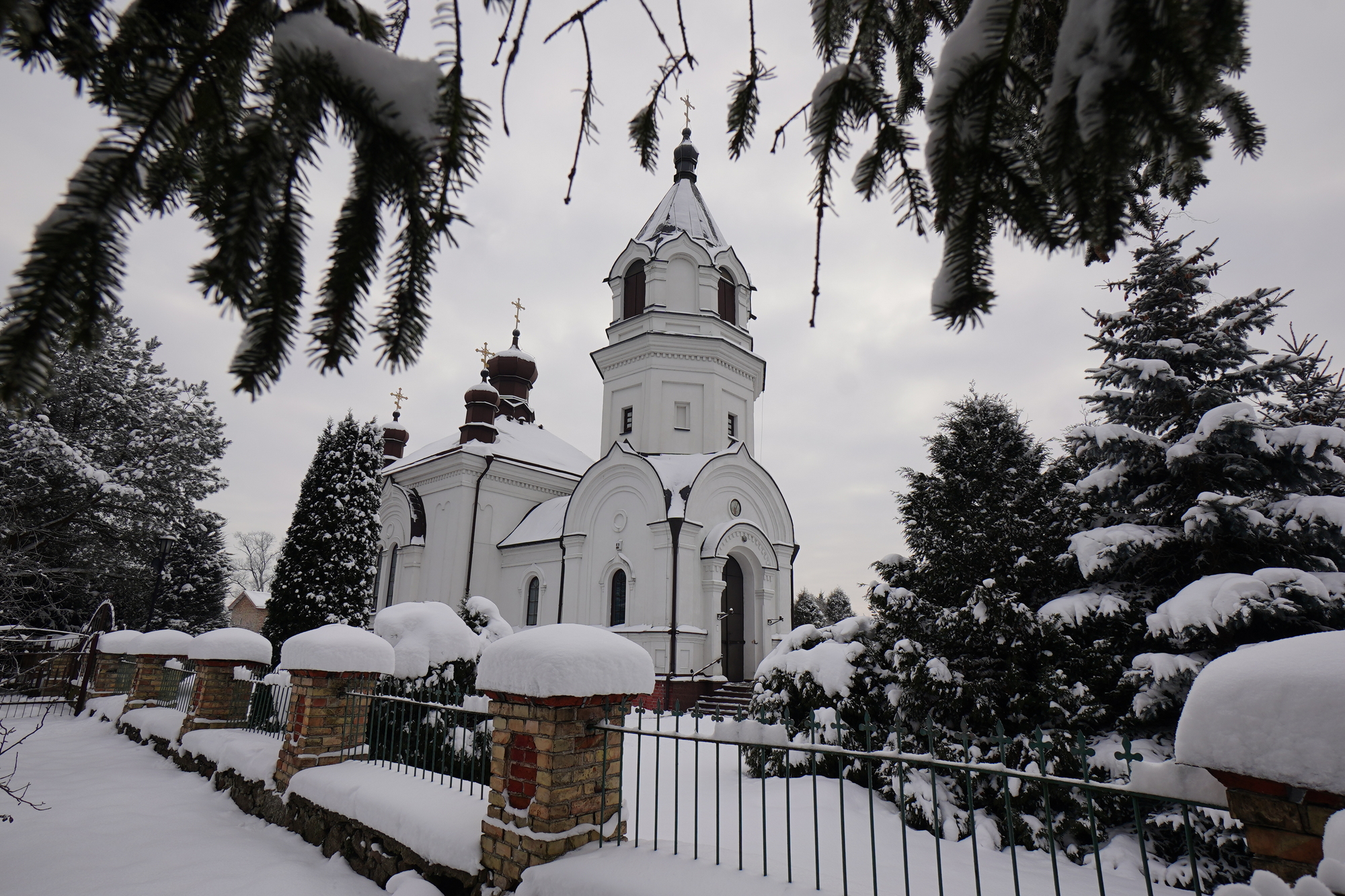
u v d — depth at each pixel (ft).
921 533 34.37
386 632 32.53
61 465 59.82
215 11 4.95
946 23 8.09
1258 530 26.76
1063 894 17.47
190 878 17.66
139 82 4.66
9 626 56.03
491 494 83.71
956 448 34.45
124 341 74.33
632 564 65.51
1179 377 30.17
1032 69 7.32
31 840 20.68
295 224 4.71
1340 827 6.48
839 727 12.69
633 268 82.38
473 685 31.37
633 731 14.76
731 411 78.28
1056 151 4.81
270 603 54.24
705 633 62.49
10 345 3.96
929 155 5.08
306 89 4.51
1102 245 5.21
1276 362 29.99
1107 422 33.19
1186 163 4.52
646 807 23.48
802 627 35.68
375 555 57.82
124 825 22.39
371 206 4.87
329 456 57.41
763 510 72.18
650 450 72.95
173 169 5.12
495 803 15.46
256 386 4.64
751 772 27.68
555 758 14.56
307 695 23.13
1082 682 27.63
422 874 16.35
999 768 10.06
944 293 5.06
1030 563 30.09
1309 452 26.61
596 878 12.91
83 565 66.39
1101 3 4.19
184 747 31.22
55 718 47.83
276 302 4.65
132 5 4.78
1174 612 24.59
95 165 4.31
